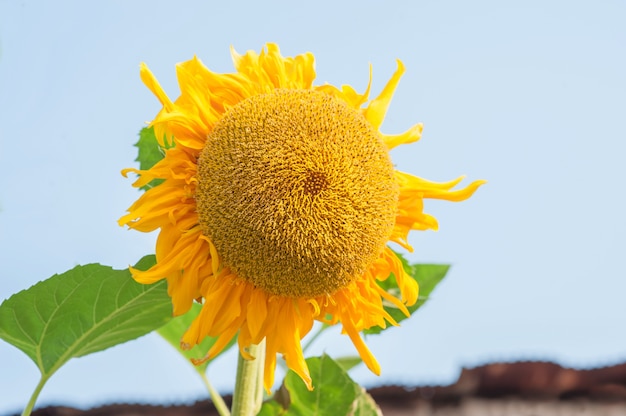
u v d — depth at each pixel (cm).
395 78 98
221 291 91
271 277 91
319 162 91
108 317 94
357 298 94
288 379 102
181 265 90
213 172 90
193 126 92
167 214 91
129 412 154
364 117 96
